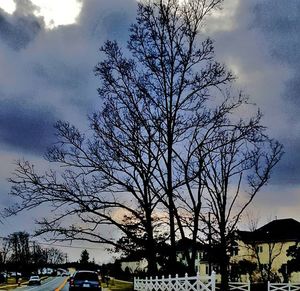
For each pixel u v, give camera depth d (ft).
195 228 103.60
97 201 98.32
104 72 98.48
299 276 186.50
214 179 109.09
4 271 391.04
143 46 97.19
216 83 95.40
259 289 129.70
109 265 367.45
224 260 107.24
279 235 215.31
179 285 82.28
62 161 98.43
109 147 99.66
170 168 99.50
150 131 98.48
